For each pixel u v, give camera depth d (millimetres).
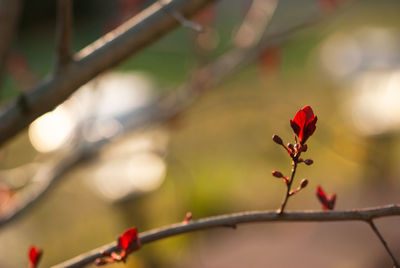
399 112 5082
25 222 4754
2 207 1961
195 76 2408
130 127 2340
